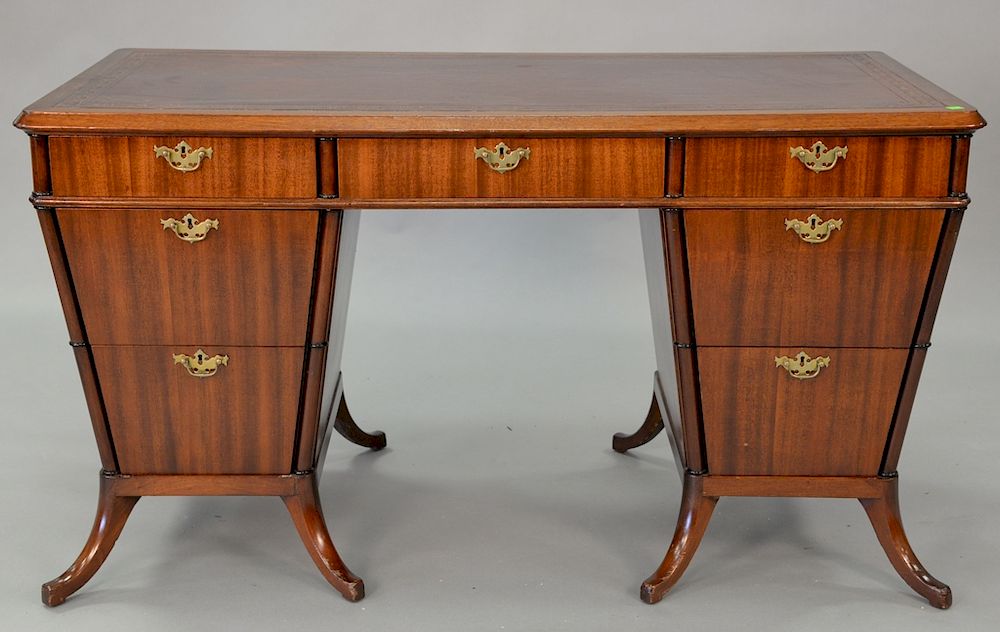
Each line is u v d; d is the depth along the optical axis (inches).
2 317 156.8
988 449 130.5
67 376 145.3
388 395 143.0
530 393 143.8
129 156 92.7
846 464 103.7
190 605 105.0
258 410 101.3
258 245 95.4
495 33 149.6
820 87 102.3
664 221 95.5
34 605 104.7
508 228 156.8
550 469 128.6
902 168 93.5
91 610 104.2
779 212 94.9
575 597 106.7
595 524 118.3
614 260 157.5
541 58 117.4
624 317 157.9
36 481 123.6
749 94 99.7
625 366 149.5
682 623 103.0
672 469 128.9
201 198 93.7
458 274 158.4
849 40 148.6
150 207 93.8
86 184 93.3
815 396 101.0
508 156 93.0
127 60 112.7
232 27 149.4
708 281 97.2
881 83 103.7
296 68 110.7
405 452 132.0
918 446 131.2
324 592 107.1
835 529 117.5
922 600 106.3
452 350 152.7
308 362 99.5
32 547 112.7
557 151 93.1
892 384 100.5
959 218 94.6
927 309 97.6
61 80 150.3
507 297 158.6
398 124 91.7
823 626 102.7
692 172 93.7
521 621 103.1
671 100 97.3
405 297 158.6
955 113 92.1
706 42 149.3
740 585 108.5
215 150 92.6
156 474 104.0
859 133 92.4
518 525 118.0
